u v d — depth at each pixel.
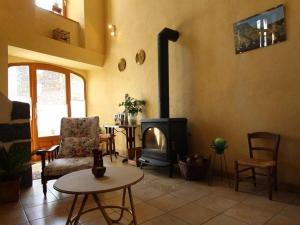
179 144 3.45
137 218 2.06
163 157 3.42
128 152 4.25
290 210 2.12
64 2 5.95
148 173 3.56
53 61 5.28
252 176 2.79
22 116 3.21
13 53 4.59
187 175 3.11
